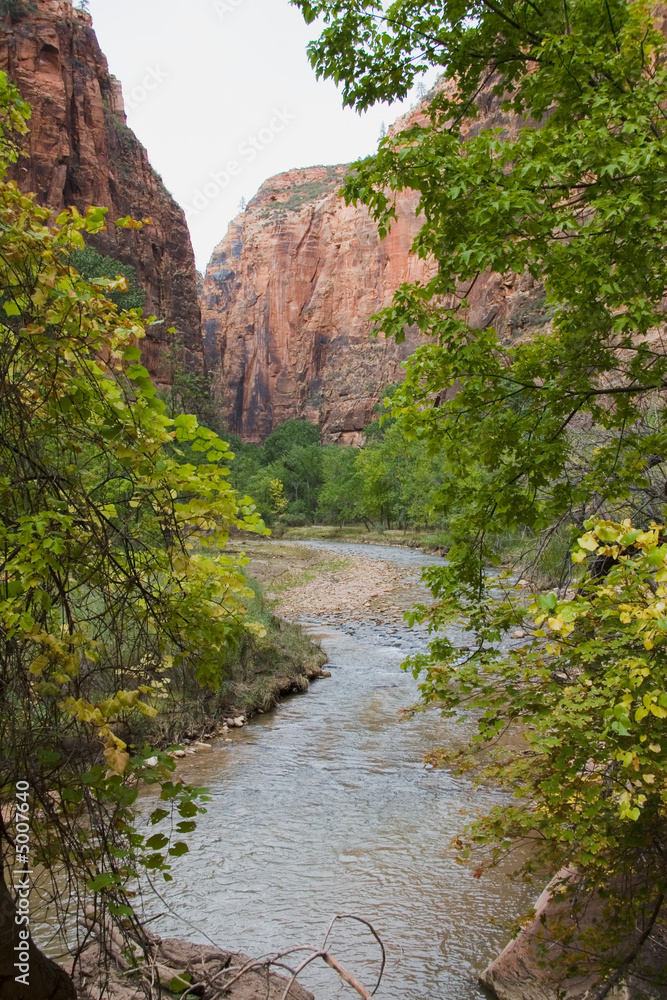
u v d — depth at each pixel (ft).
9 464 8.21
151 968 11.08
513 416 15.08
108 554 8.54
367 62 15.67
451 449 15.08
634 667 8.95
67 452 8.86
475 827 12.69
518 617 13.05
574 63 13.65
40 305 8.11
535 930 15.34
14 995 8.38
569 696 10.43
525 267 14.32
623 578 9.29
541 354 15.11
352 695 40.75
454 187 12.50
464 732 33.35
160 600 9.47
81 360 8.57
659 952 12.94
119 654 8.85
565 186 13.10
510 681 12.01
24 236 7.75
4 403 8.06
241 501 9.57
